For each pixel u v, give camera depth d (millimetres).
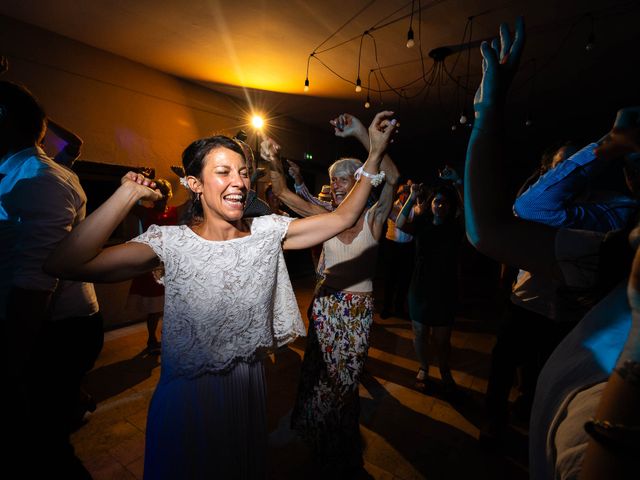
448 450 2240
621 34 3922
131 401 2678
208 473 1123
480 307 5586
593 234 647
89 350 1688
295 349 3756
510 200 686
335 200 2182
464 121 4562
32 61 3590
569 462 482
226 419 1144
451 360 3594
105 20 3498
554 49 4355
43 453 1453
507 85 647
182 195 5160
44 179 1301
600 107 6934
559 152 1842
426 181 11914
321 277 2314
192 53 4293
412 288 2902
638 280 404
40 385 1508
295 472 2023
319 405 1959
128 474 1968
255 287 1160
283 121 7320
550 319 2000
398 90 5828
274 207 5836
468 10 3389
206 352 1100
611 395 403
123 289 4441
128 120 4477
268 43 4051
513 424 2518
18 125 1421
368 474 2020
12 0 3133
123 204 959
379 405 2736
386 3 3268
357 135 1357
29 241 1230
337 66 4777
